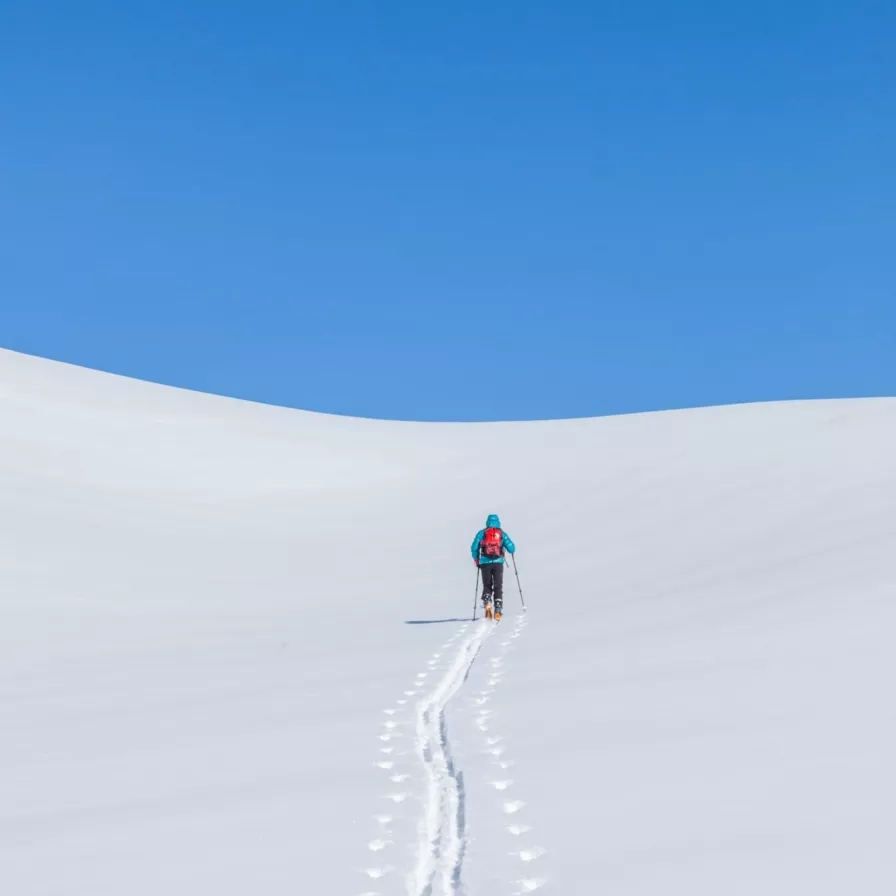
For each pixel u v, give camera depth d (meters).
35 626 16.03
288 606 18.03
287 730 7.71
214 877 4.67
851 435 26.25
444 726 7.45
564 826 5.00
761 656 8.43
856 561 12.78
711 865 4.29
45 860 5.03
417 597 18.47
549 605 15.84
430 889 4.48
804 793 5.03
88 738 7.98
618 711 7.19
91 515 25.16
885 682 7.04
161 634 15.43
